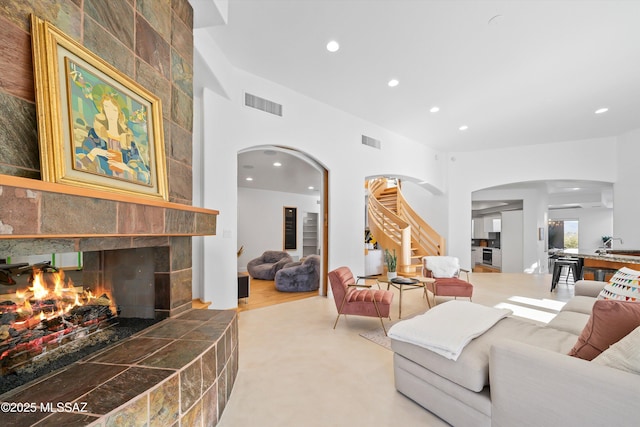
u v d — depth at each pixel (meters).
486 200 9.05
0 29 1.04
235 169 3.59
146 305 2.05
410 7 2.61
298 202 10.02
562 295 4.89
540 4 2.54
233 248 3.57
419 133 6.04
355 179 5.12
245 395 1.92
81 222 1.19
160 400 1.20
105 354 1.47
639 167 5.74
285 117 4.12
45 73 1.15
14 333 1.38
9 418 0.96
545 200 9.04
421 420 1.68
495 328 1.93
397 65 3.56
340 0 2.53
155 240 1.87
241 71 3.68
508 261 9.23
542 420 1.25
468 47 3.18
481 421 1.47
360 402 1.85
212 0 2.31
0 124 1.03
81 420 0.95
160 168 1.84
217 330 1.81
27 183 0.97
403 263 6.57
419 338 1.76
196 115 3.36
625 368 1.15
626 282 2.27
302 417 1.70
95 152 1.37
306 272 5.27
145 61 1.81
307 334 3.06
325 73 3.76
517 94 4.29
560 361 1.22
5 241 1.02
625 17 2.66
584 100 4.46
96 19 1.45
